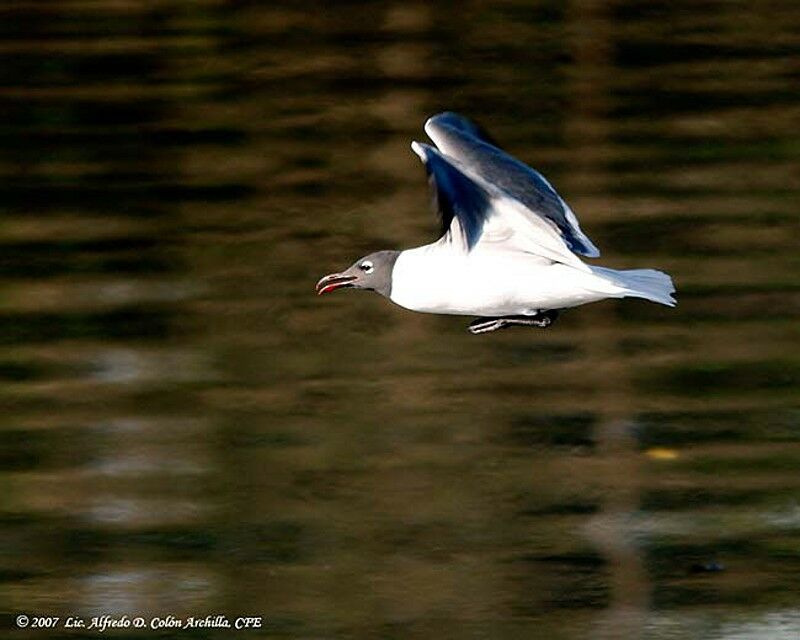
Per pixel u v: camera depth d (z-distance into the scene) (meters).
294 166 21.39
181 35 26.17
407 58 24.94
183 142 22.16
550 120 22.53
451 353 16.69
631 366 16.34
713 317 17.28
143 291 18.05
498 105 23.06
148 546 13.50
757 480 14.33
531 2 27.58
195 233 19.50
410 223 19.73
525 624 12.54
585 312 17.53
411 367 16.39
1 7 27.45
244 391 15.93
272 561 13.32
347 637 12.38
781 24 26.27
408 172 21.14
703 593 12.83
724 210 19.75
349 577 13.09
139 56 25.16
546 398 15.77
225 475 14.47
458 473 14.51
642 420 15.35
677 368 16.27
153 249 19.09
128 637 12.52
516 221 10.50
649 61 24.75
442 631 12.45
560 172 20.80
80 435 15.12
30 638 12.46
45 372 16.30
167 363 16.47
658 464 14.61
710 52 25.08
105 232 19.56
